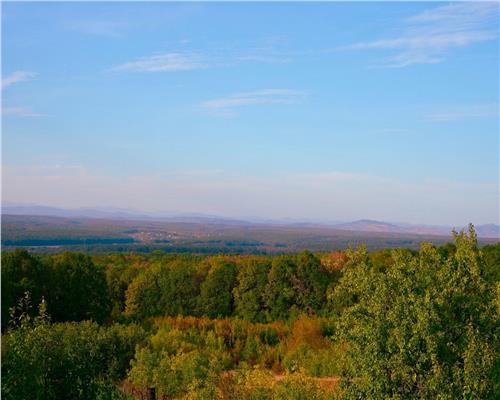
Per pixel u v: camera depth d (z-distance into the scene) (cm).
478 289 2084
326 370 3900
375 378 1888
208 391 2689
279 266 6731
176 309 6825
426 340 1853
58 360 2089
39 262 6109
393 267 2145
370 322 2002
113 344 3812
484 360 1841
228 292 6869
